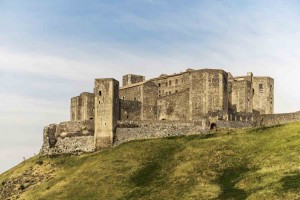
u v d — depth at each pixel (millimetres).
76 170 152375
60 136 178625
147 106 195000
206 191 113812
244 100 194625
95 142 170625
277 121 179375
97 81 173125
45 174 157750
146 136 169000
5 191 155625
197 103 183500
